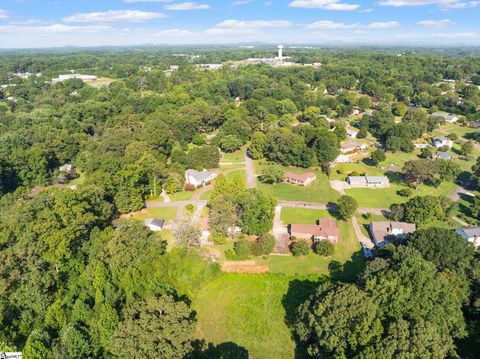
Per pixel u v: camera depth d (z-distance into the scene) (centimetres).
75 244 8175
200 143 17125
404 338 5016
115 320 6059
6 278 6956
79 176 14638
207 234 9625
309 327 5994
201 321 6994
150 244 7944
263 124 18962
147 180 11912
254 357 6206
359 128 19938
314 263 8625
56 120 18600
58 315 6406
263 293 7700
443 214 10219
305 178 13012
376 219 10606
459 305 6069
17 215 8625
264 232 9381
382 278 6153
